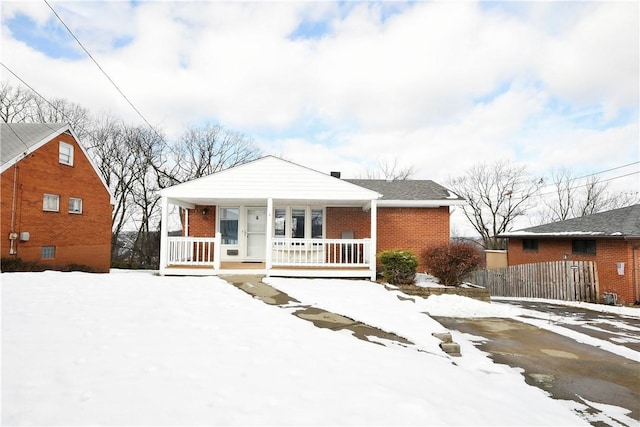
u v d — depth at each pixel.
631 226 13.35
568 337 6.42
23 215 13.41
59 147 15.40
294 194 10.91
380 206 13.33
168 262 10.85
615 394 4.05
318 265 11.09
